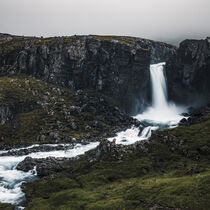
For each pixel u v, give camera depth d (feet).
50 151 497.87
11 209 258.16
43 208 250.37
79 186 302.45
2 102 636.48
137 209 225.76
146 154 375.45
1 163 427.74
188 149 370.12
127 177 315.78
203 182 240.73
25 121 625.82
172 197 229.86
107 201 246.68
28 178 357.82
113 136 600.80
